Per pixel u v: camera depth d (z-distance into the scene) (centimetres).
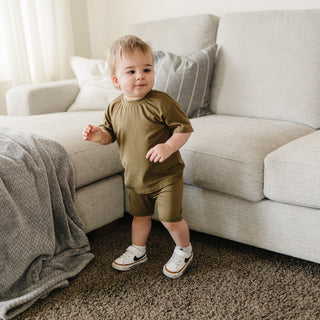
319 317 117
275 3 215
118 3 288
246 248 159
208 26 213
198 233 174
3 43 258
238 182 142
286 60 185
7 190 128
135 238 149
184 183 163
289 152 136
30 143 141
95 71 233
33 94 211
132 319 120
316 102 178
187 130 126
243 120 185
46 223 138
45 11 265
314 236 132
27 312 124
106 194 168
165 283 137
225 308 123
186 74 194
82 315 122
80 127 171
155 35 231
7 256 127
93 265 150
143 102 128
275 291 130
